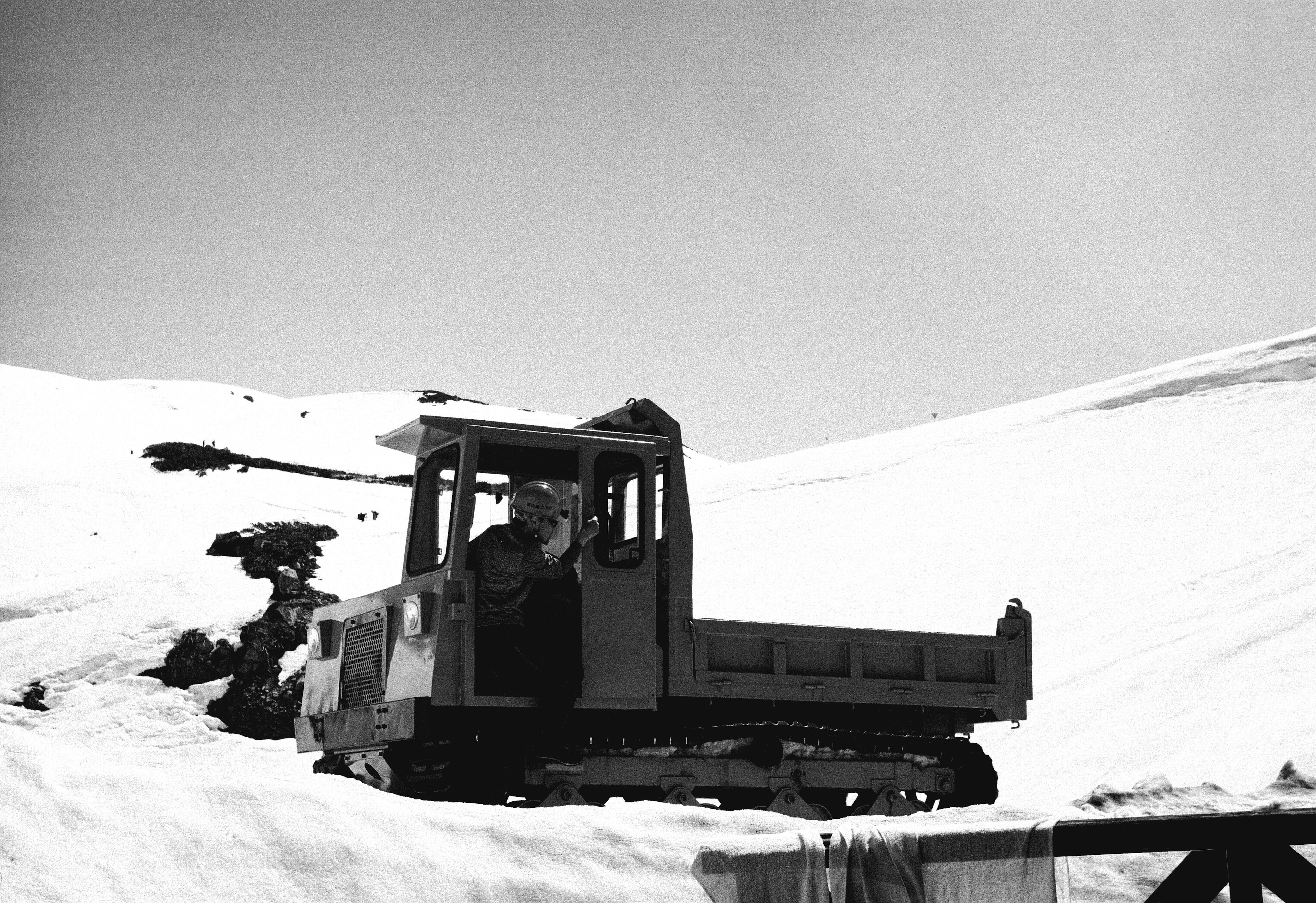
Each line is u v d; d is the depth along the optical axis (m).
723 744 11.36
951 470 47.00
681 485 11.48
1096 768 18.05
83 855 5.67
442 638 10.38
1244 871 5.41
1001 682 12.38
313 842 6.12
